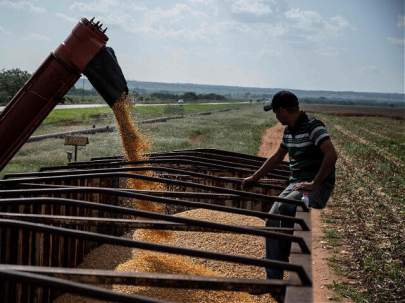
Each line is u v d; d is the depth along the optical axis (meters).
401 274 7.94
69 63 5.41
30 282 2.54
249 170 7.23
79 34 5.46
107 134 30.77
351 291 7.22
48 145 23.58
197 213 8.28
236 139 33.56
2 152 5.45
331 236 10.19
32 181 5.86
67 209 6.55
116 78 5.72
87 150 21.47
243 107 121.94
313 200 5.25
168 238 7.19
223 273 6.31
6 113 5.41
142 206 7.18
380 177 18.70
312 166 5.50
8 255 5.04
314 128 5.39
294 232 4.06
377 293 7.19
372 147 32.50
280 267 3.15
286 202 5.00
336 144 34.47
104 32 5.60
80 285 2.55
